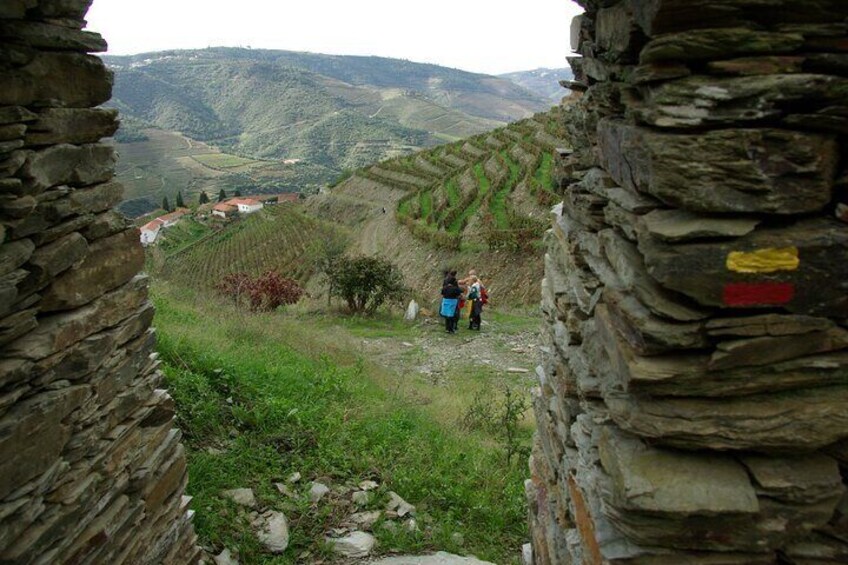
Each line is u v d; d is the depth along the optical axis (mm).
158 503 3568
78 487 2770
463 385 10203
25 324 2475
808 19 2016
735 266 2025
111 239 3072
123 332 3156
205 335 8156
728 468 2174
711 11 2014
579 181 3666
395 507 5086
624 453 2320
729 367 2090
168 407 3703
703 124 2033
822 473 2129
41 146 2582
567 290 3676
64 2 2627
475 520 5230
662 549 2238
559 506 3625
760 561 2199
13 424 2348
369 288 16266
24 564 2428
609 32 2684
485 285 22562
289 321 13062
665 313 2117
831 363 2068
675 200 2078
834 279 2006
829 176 1993
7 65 2398
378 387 8641
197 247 53469
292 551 4422
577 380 3092
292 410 6145
